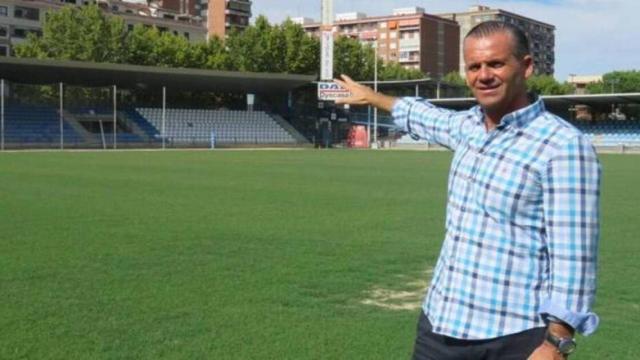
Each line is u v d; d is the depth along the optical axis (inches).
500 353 133.0
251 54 3336.6
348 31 6756.9
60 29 3149.6
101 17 3203.7
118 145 2529.5
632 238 564.1
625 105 2965.1
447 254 140.9
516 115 132.5
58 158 1711.4
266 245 508.4
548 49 7116.1
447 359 138.9
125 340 282.7
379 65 3954.2
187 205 746.8
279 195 868.6
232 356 265.7
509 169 130.8
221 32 6195.9
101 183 1005.2
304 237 547.2
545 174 127.6
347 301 355.6
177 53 3228.3
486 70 132.2
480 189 134.2
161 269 418.9
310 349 276.1
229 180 1095.0
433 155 2159.2
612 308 348.2
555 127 129.6
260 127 2945.4
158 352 268.8
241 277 402.0
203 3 6333.7
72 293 358.0
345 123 3129.9
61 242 507.2
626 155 2358.5
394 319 323.0
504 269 132.3
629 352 278.1
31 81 2561.5
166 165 1473.9
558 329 125.1
